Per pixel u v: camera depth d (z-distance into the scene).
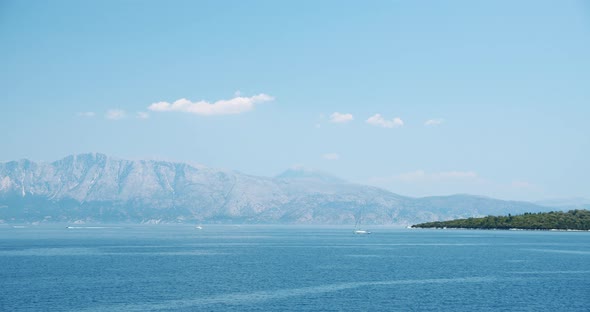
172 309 102.31
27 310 101.56
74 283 133.00
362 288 126.69
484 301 110.81
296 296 115.81
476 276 148.75
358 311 101.19
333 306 105.56
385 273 155.00
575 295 118.00
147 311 100.62
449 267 172.62
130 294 117.56
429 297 115.06
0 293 118.56
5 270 161.38
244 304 107.12
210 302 108.94
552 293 120.56
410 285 131.62
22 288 125.31
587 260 199.50
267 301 110.19
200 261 192.38
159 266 173.62
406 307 104.81
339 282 136.12
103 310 101.38
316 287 127.94
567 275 152.00
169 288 125.62
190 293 119.00
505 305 106.94
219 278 142.75
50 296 114.94
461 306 106.00
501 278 144.88
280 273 154.38
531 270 164.50
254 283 133.88
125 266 173.50
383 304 107.56
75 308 103.12
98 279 140.38
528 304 108.06
